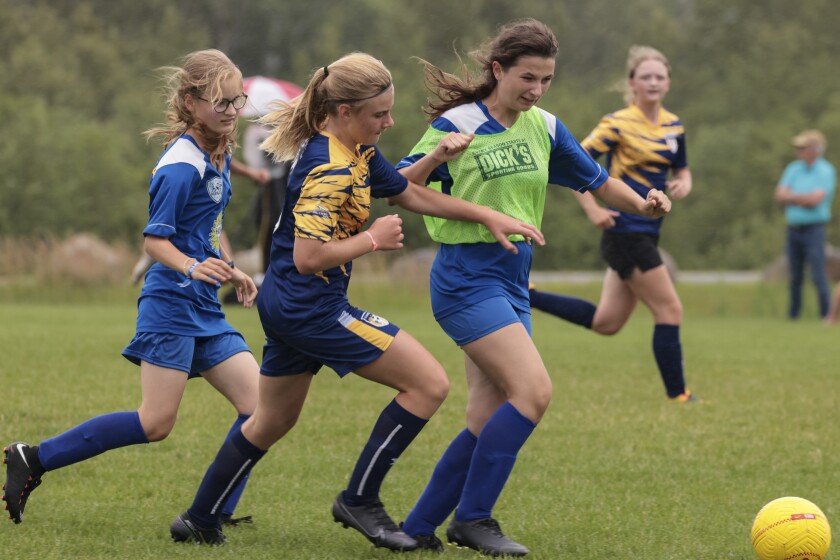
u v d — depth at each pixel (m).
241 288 16.19
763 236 138.88
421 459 21.50
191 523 15.39
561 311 27.77
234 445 15.22
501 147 15.94
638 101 28.25
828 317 53.09
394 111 119.88
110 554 14.77
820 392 30.34
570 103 153.12
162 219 15.32
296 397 15.02
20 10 180.00
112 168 115.38
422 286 61.81
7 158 110.81
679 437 23.92
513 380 15.16
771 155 151.62
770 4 195.62
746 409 27.45
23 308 54.19
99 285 63.81
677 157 28.36
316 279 14.37
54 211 111.38
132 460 20.70
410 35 189.12
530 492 19.08
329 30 184.00
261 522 16.88
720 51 197.62
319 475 20.06
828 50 187.75
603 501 18.47
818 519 14.58
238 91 15.62
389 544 14.84
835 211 134.62
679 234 150.75
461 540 15.24
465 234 15.73
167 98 15.91
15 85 157.88
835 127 151.38
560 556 15.14
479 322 15.39
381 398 28.25
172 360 15.84
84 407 25.44
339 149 14.45
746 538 16.30
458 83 16.08
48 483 18.95
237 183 101.75
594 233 141.62
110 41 181.62
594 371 33.81
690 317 59.34
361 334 14.44
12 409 24.86
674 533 16.47
